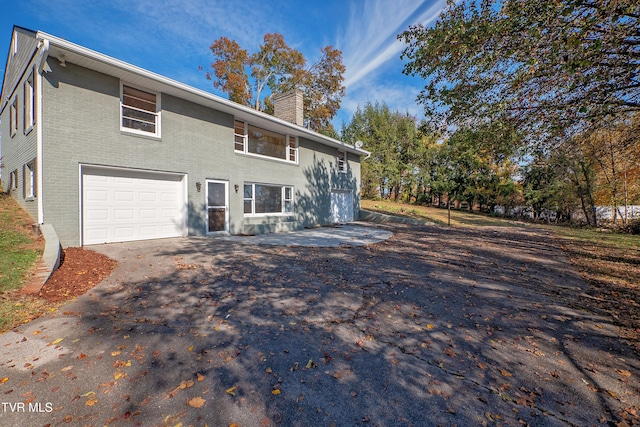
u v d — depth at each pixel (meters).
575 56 5.03
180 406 2.25
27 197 8.17
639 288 5.69
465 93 6.88
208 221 10.66
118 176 8.37
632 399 2.50
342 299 4.71
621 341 3.53
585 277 6.48
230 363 2.86
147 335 3.37
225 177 11.21
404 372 2.80
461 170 28.48
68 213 7.33
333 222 17.70
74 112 7.40
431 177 30.61
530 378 2.77
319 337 3.45
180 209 9.88
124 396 2.35
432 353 3.17
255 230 12.51
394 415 2.23
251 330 3.58
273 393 2.44
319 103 25.64
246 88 24.53
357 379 2.67
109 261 6.24
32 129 7.61
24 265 5.22
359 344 3.32
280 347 3.20
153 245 8.20
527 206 27.55
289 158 14.48
